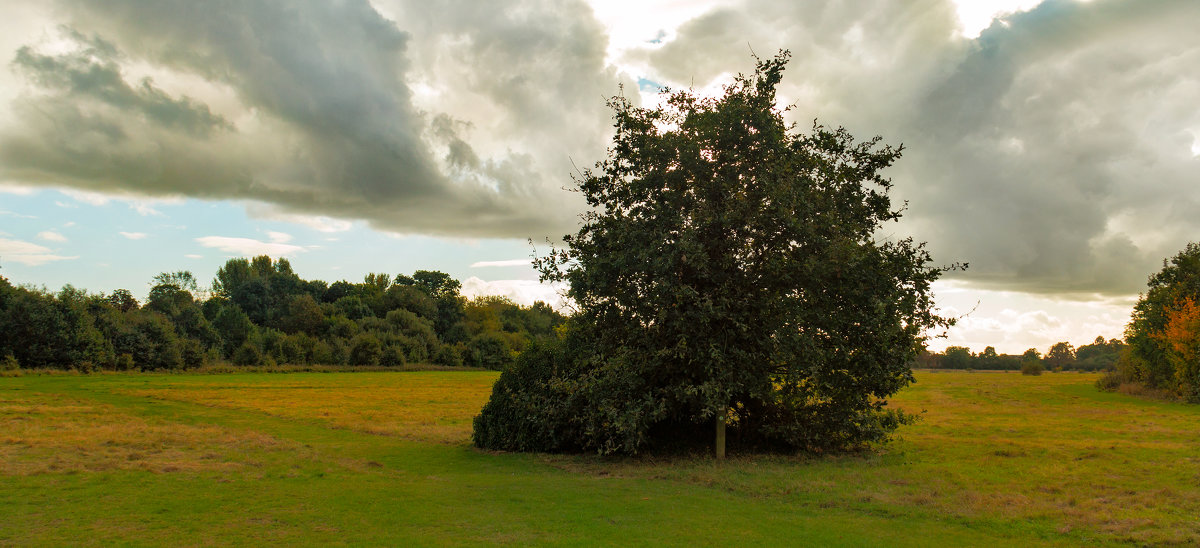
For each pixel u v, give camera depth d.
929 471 16.19
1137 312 56.34
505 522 10.55
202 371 78.12
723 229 18.03
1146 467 16.67
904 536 9.93
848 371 18.91
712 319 17.59
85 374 67.38
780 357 17.41
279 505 11.71
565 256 20.20
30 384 51.41
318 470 15.85
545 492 13.30
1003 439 23.47
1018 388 64.12
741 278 18.12
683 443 20.03
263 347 91.31
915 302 18.75
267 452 19.08
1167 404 43.09
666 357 17.86
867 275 17.86
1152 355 52.47
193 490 13.02
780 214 17.06
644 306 17.95
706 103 19.89
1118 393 55.50
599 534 9.80
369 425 27.92
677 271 17.92
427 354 104.75
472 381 72.44
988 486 14.14
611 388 18.02
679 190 18.75
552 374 20.33
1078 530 10.30
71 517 10.54
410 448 20.91
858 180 20.12
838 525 10.60
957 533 10.15
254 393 48.66
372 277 151.75
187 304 109.62
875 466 17.20
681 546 9.17
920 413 35.38
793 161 18.25
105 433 22.20
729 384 17.11
